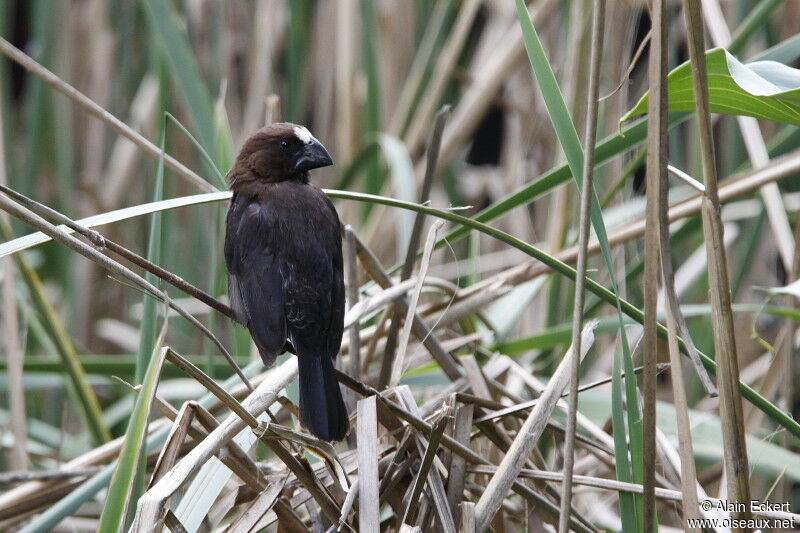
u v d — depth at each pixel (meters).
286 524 6.00
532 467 6.64
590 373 10.73
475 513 5.59
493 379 7.60
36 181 12.15
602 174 10.85
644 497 5.31
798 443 8.44
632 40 9.79
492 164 16.56
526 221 12.45
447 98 12.73
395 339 7.56
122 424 12.16
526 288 9.43
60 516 6.43
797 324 8.73
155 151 7.36
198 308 12.19
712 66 5.29
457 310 8.16
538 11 11.65
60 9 12.84
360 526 5.42
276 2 13.47
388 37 13.02
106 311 13.89
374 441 5.61
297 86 12.51
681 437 5.20
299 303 6.94
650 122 5.15
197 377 5.38
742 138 10.95
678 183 12.39
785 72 5.27
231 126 12.86
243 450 6.00
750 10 10.70
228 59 12.84
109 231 13.50
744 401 8.27
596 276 10.56
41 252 13.74
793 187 11.23
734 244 11.52
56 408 12.37
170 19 9.03
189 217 12.79
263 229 7.24
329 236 7.35
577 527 6.20
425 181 7.85
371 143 10.67
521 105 12.64
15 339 8.73
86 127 13.87
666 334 6.32
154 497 4.94
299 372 6.45
